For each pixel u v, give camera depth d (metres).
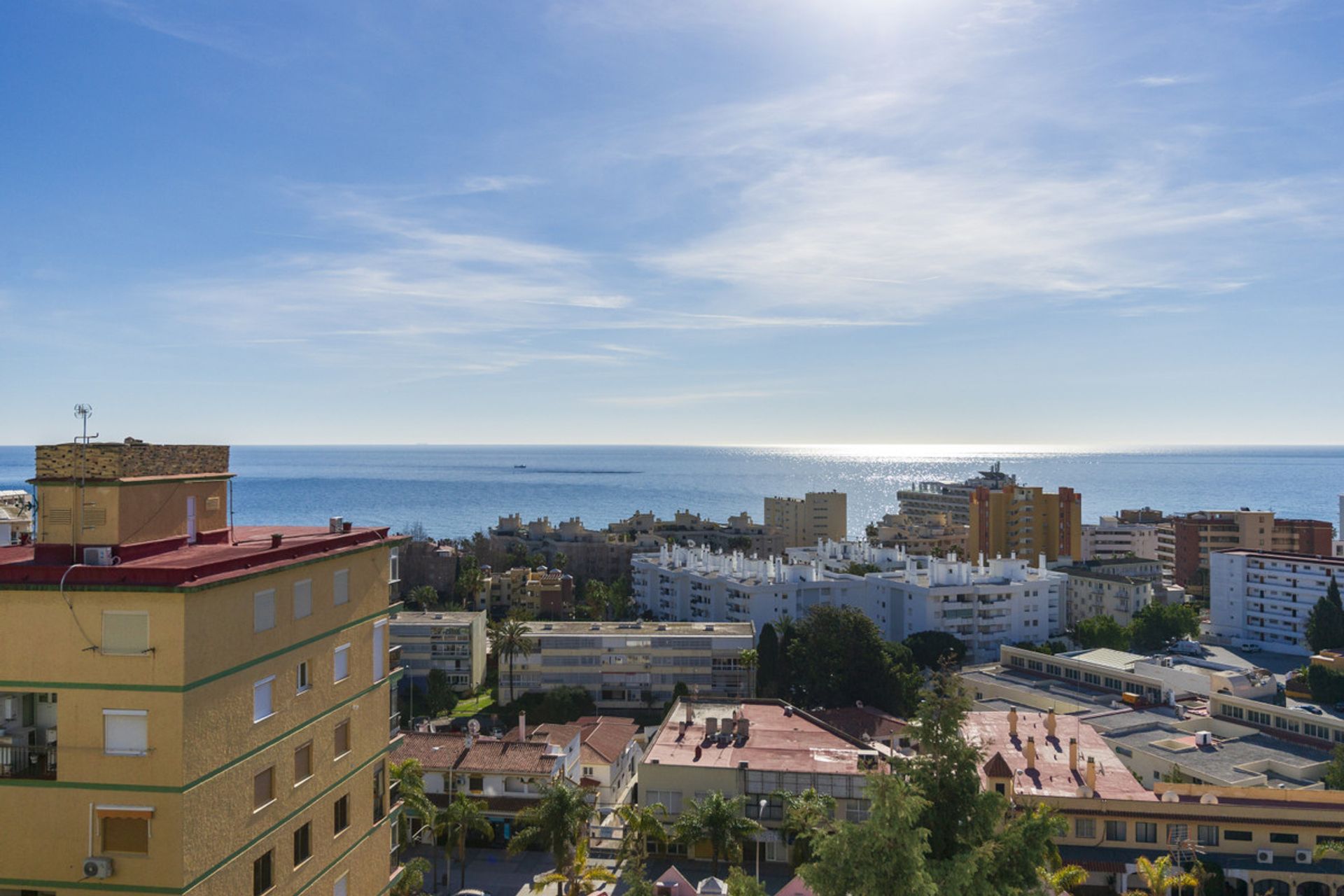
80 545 30.83
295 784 33.03
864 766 81.00
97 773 28.03
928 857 43.44
